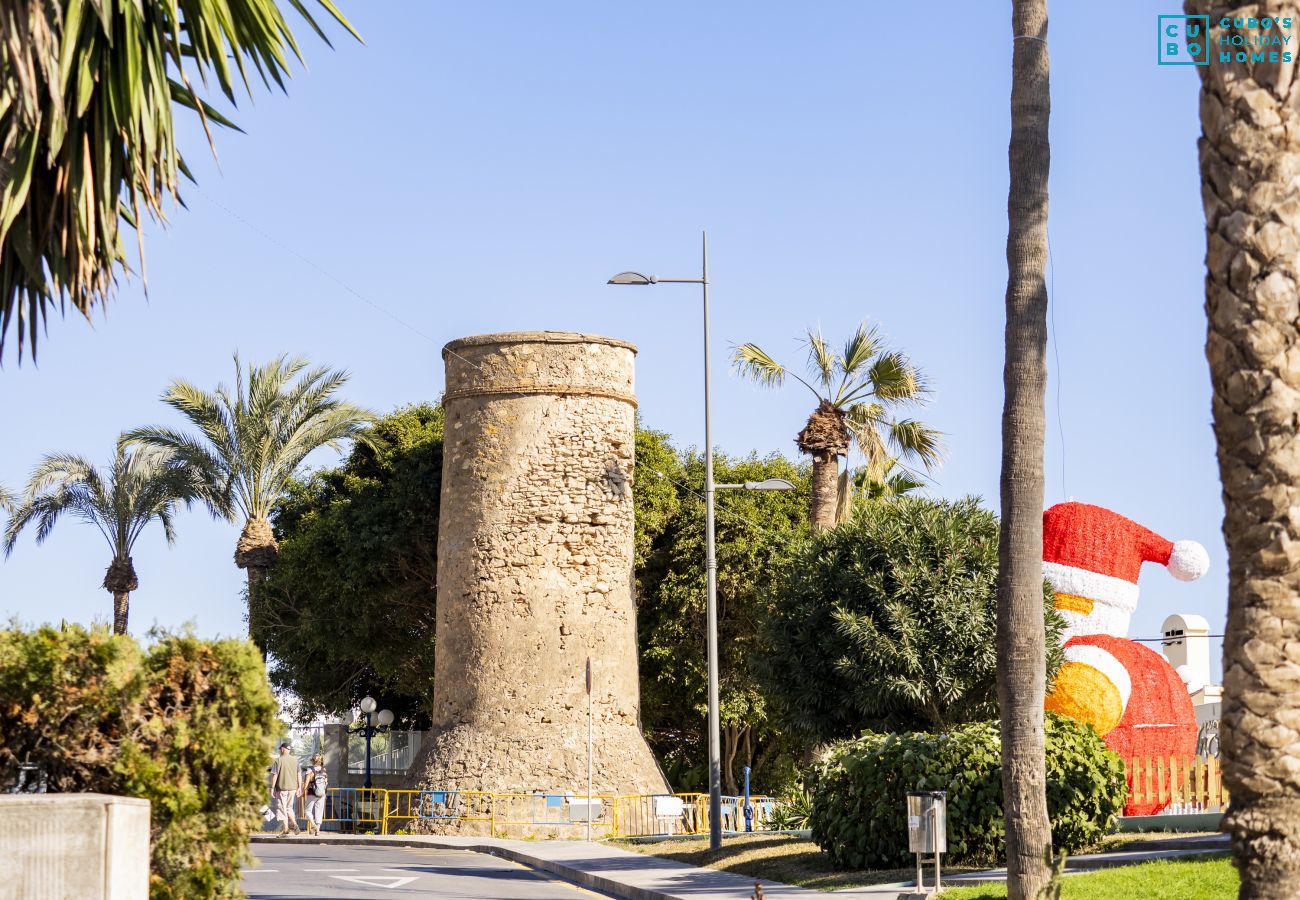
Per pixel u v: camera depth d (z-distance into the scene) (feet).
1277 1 28.35
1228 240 28.43
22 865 26.86
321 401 125.70
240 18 36.96
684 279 80.59
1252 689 28.02
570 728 100.27
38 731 31.17
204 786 31.78
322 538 124.26
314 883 58.95
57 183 35.53
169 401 124.67
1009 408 44.78
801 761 115.55
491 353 104.78
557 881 64.28
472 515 103.45
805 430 92.89
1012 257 45.01
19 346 37.55
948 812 55.21
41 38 32.19
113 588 131.85
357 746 140.87
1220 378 28.53
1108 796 56.44
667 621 123.65
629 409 107.86
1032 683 44.09
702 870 64.08
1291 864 27.58
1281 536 27.86
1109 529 76.28
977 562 69.56
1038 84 45.24
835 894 50.14
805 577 71.82
